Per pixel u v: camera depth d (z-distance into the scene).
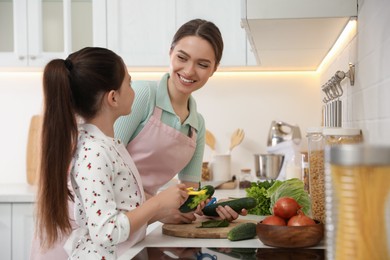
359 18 1.83
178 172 2.20
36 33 3.15
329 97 2.55
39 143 1.49
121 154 1.58
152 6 3.15
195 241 1.62
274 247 1.49
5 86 3.53
